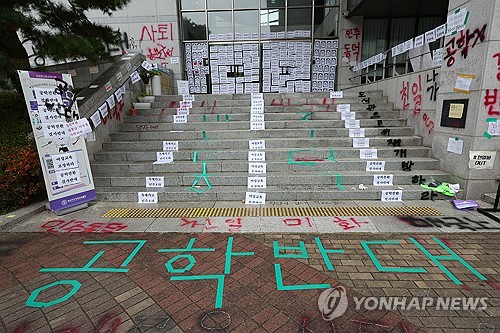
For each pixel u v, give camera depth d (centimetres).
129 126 732
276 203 516
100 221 462
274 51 1120
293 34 1106
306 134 686
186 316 262
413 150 611
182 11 1105
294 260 344
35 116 459
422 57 695
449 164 550
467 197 509
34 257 364
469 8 486
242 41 1120
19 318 264
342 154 619
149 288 300
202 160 624
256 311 266
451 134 542
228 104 816
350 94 833
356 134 682
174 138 695
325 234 404
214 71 1145
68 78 500
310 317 258
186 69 1144
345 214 465
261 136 689
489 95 473
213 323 253
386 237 393
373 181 550
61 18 609
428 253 354
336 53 1112
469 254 350
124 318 261
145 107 812
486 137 488
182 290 296
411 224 428
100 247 384
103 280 315
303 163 588
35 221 468
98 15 1071
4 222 445
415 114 671
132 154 631
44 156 468
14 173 502
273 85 1143
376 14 1038
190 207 509
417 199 519
